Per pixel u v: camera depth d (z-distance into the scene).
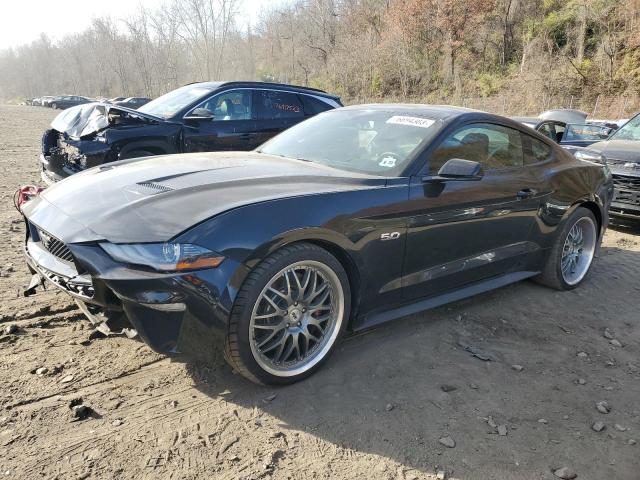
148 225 2.56
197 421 2.59
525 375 3.20
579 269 4.78
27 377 2.85
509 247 4.02
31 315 3.54
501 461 2.44
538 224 4.20
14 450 2.33
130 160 3.77
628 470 2.44
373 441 2.52
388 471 2.34
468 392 2.97
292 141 4.11
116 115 6.34
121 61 75.00
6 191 8.00
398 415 2.72
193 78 67.44
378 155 3.51
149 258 2.45
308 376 2.99
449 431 2.63
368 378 3.04
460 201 3.48
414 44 44.31
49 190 3.31
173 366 3.05
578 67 34.41
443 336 3.63
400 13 44.44
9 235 5.52
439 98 41.25
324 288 2.96
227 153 3.96
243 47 63.44
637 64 32.03
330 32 57.91
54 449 2.35
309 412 2.71
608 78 33.06
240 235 2.55
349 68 48.97
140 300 2.45
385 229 3.10
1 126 23.77
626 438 2.66
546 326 3.91
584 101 33.16
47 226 2.83
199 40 63.19
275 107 7.79
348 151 3.67
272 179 3.04
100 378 2.89
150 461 2.31
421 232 3.30
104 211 2.74
